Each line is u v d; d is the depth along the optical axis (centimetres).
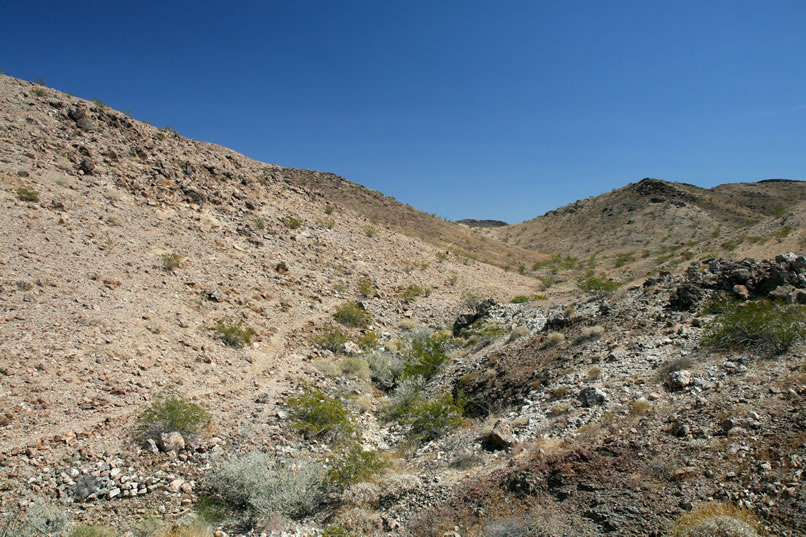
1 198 1773
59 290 1427
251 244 2562
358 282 2806
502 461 866
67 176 2203
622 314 1499
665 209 9669
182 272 1917
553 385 1175
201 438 1060
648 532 567
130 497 836
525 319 2181
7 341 1134
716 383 868
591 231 9856
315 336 1939
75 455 905
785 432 652
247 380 1430
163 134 3350
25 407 976
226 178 3262
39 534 699
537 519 642
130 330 1405
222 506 849
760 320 976
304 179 8438
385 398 1588
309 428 1188
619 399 942
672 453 699
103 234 1891
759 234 3120
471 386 1451
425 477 894
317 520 816
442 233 6812
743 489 584
